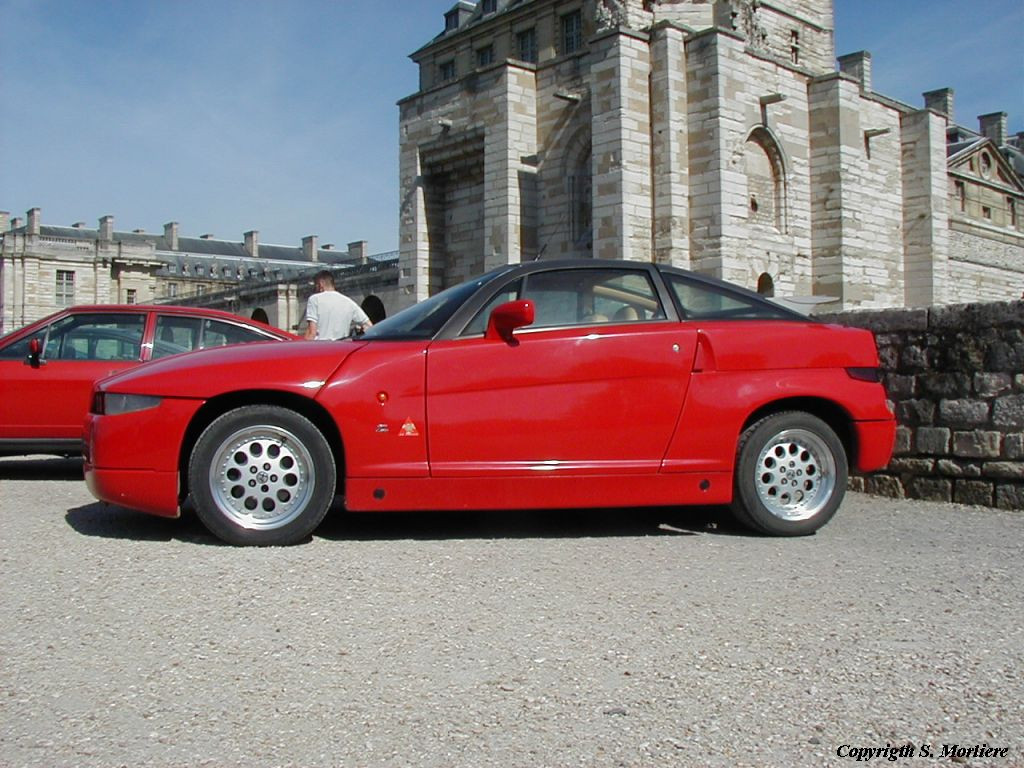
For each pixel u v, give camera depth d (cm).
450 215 3444
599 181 2720
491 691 319
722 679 330
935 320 754
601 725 292
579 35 4084
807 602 428
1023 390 704
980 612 414
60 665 342
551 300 582
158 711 302
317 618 397
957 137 5859
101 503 689
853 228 3122
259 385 533
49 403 852
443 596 432
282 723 293
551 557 516
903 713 302
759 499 581
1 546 529
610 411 561
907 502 748
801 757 271
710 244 2681
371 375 541
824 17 4097
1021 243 4975
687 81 2736
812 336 605
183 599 424
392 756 270
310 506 534
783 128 2961
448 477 543
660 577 472
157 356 890
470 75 3178
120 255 8631
